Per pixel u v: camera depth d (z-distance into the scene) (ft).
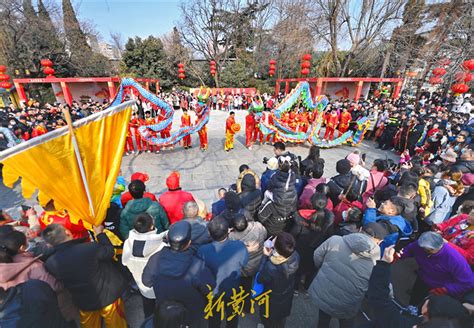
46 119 35.47
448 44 36.83
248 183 11.64
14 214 18.51
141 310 10.25
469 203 9.61
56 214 9.50
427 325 4.61
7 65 61.00
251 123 31.86
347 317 7.60
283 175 10.92
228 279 7.45
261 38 97.60
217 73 99.45
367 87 66.49
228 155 30.71
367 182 13.26
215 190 22.20
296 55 78.23
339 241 7.66
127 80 26.00
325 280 7.63
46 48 67.21
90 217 7.96
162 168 26.81
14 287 5.89
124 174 25.38
